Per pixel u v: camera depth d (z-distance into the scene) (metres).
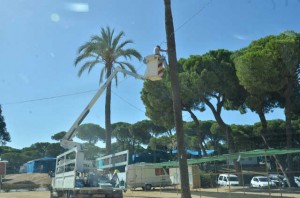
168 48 17.17
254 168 56.00
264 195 26.98
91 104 25.55
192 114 43.28
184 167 16.45
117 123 80.94
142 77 23.58
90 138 75.12
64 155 22.45
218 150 63.53
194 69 37.66
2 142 64.12
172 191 37.88
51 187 25.67
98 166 22.20
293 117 40.47
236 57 36.03
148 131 74.19
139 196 30.88
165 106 39.44
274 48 32.34
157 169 42.72
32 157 103.31
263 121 37.94
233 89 37.44
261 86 31.94
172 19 17.36
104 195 18.88
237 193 29.81
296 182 34.62
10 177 65.56
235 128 55.06
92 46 37.62
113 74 25.11
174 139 66.38
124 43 38.50
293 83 33.81
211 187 40.50
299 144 45.00
